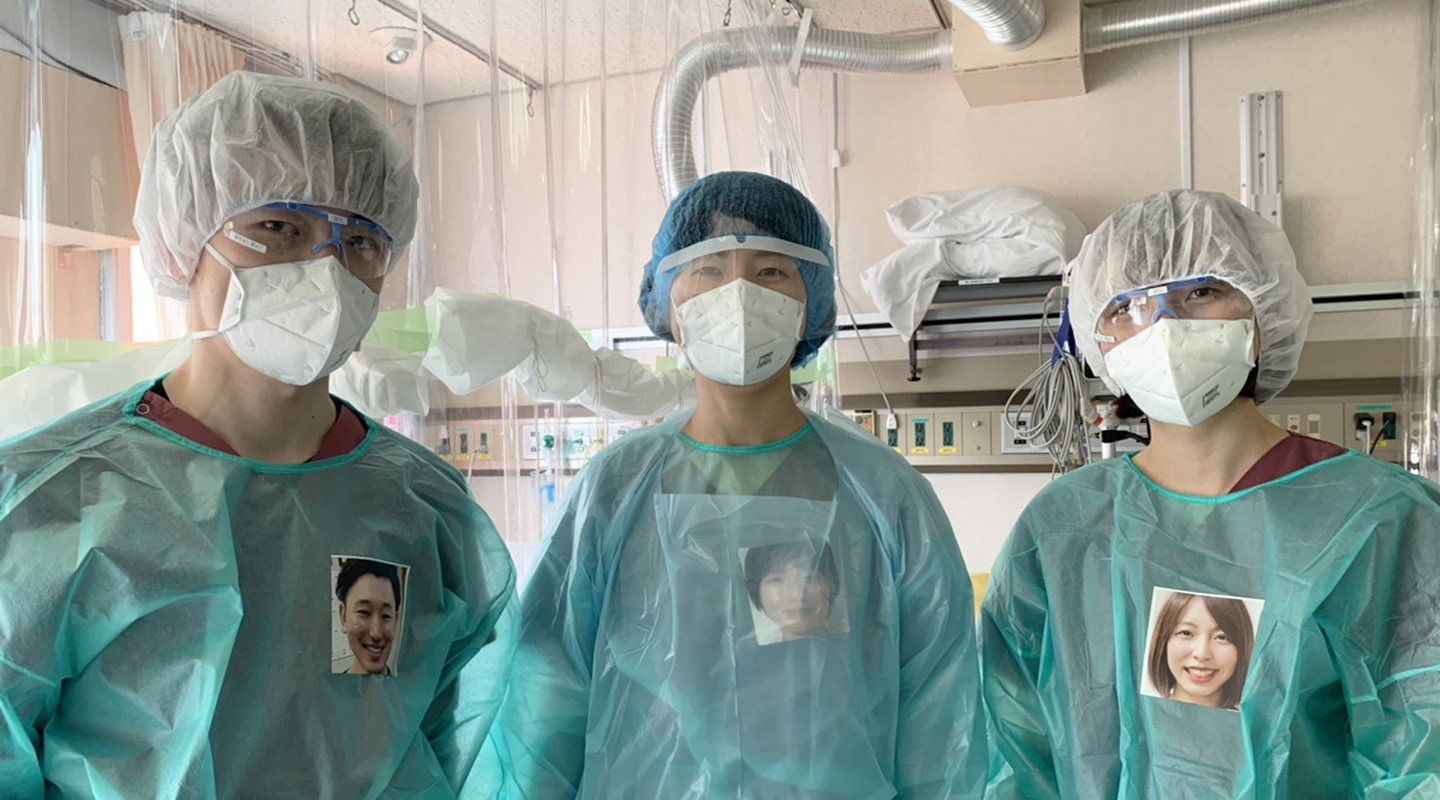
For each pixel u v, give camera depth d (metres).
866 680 1.04
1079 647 1.10
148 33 1.23
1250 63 2.57
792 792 0.98
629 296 1.78
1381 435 2.41
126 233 1.21
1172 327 1.08
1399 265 2.45
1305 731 1.00
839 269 2.89
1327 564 1.00
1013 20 2.30
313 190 0.89
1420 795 0.91
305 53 1.35
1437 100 2.29
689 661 1.01
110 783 0.78
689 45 1.93
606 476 1.13
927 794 1.01
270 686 0.86
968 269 2.51
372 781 0.89
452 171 1.47
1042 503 1.18
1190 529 1.09
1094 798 1.05
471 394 1.56
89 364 1.04
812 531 1.06
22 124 1.14
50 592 0.79
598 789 1.02
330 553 0.92
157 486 0.86
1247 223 1.13
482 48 1.58
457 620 1.03
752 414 1.13
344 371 1.18
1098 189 2.69
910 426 2.75
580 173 1.68
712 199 1.12
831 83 2.88
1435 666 0.96
